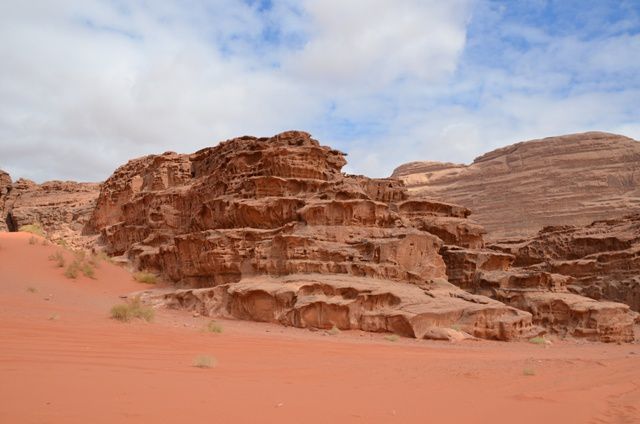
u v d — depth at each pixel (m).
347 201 36.28
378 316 29.22
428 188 161.12
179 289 40.66
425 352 21.55
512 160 148.50
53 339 14.60
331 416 8.84
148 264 50.44
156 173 63.22
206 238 38.38
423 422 9.03
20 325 16.25
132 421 7.16
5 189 105.88
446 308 29.67
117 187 73.38
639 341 37.16
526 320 31.69
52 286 32.88
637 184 124.69
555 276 41.25
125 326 20.30
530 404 11.23
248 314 32.19
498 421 9.56
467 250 44.62
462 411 10.12
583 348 29.67
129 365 11.98
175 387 9.89
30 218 95.25
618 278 57.25
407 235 34.81
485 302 31.91
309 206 35.59
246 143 48.69
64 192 106.06
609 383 14.48
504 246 72.88
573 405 11.30
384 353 19.92
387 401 10.53
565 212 125.38
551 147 141.25
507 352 24.12
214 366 13.12
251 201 38.75
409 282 33.78
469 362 17.98
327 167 43.34
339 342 23.31
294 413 8.78
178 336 19.02
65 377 9.62
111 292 38.69
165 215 54.22
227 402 9.06
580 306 36.38
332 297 30.11
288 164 40.19
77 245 70.44
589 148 136.12
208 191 48.06
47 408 7.30
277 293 30.64
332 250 33.69
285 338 23.28
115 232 62.78
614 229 67.50
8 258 37.84
